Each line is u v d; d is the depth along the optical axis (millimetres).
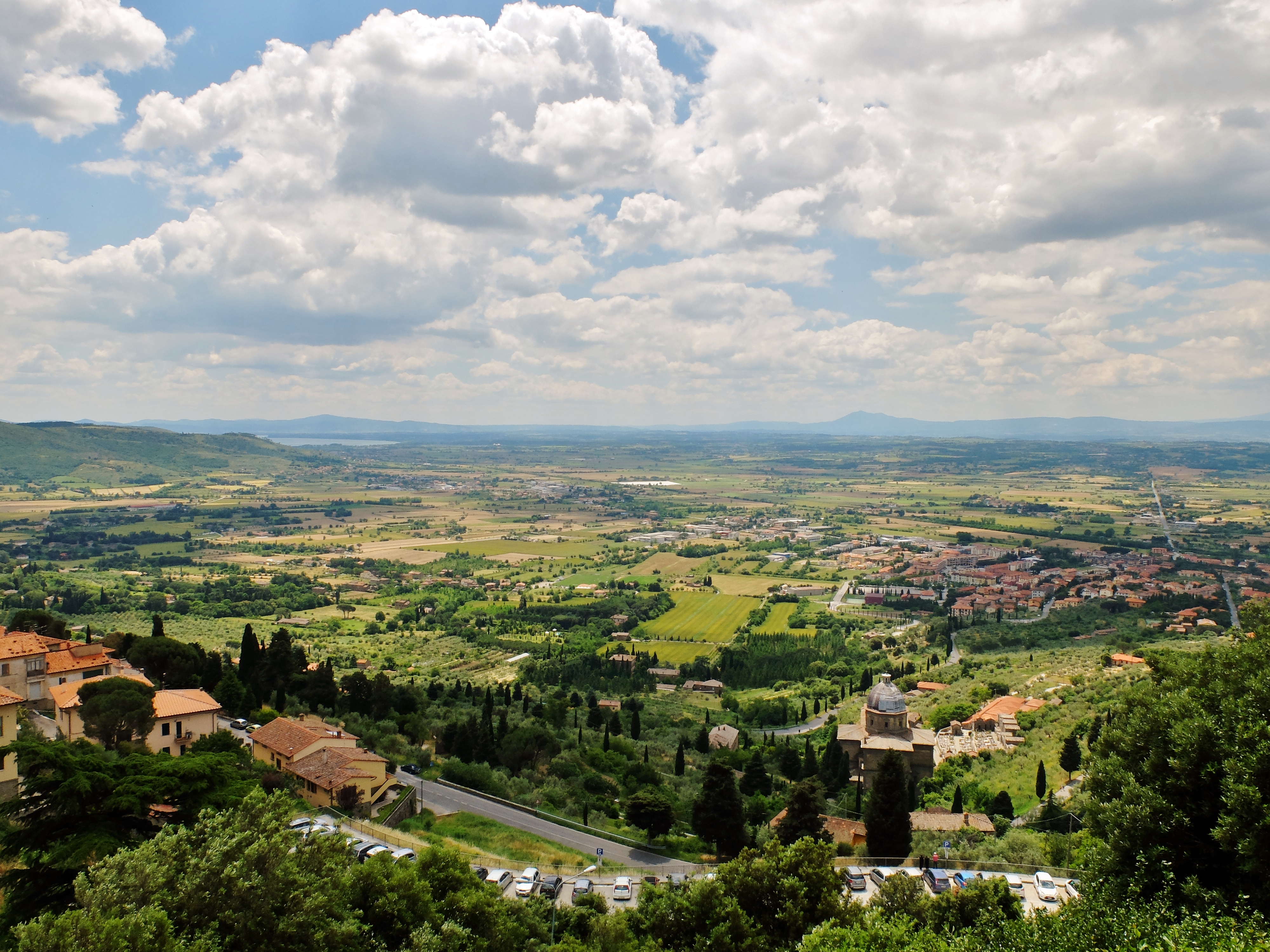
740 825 112625
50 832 67750
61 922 47562
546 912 84125
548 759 154125
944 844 110812
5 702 98812
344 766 116688
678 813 130500
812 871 73812
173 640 173375
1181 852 65688
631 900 94812
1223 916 56000
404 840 105375
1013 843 109438
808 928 70125
